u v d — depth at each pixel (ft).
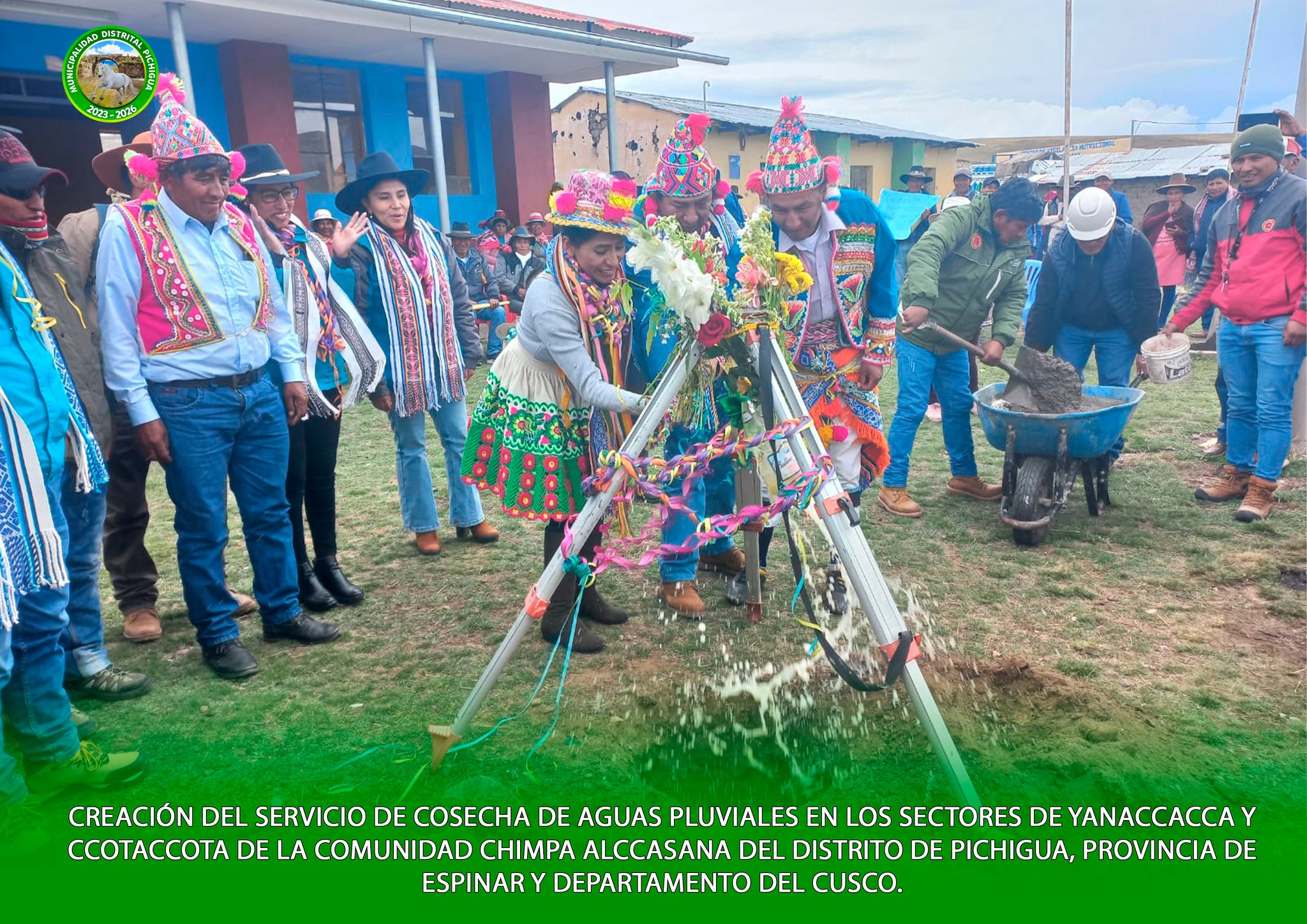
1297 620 11.80
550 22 40.91
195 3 30.17
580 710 10.02
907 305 15.53
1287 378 15.02
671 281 7.59
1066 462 14.78
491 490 11.37
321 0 32.60
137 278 9.84
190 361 10.22
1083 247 16.35
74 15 30.17
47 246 9.36
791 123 11.31
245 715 10.00
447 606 13.05
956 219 15.67
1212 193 34.27
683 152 10.96
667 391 8.30
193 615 10.84
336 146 41.73
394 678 10.89
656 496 8.21
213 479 10.56
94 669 10.35
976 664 10.82
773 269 8.13
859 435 12.62
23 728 8.40
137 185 11.45
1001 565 13.97
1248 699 9.87
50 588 8.19
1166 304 35.70
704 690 10.44
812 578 13.82
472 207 47.14
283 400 11.71
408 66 43.19
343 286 13.80
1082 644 11.28
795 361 12.20
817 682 10.59
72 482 9.66
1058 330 17.54
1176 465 18.94
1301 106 19.04
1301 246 14.71
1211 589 12.87
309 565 12.91
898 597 12.82
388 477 19.79
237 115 36.88
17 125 33.45
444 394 14.56
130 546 11.85
